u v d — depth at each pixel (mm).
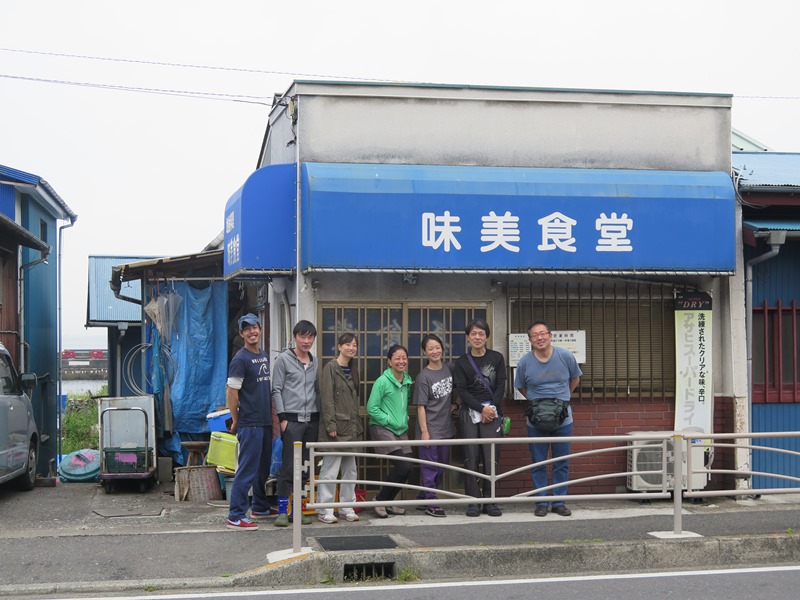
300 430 8648
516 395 9781
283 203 9508
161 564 7098
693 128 10320
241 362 8367
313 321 9477
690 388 10062
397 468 8891
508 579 7020
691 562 7641
